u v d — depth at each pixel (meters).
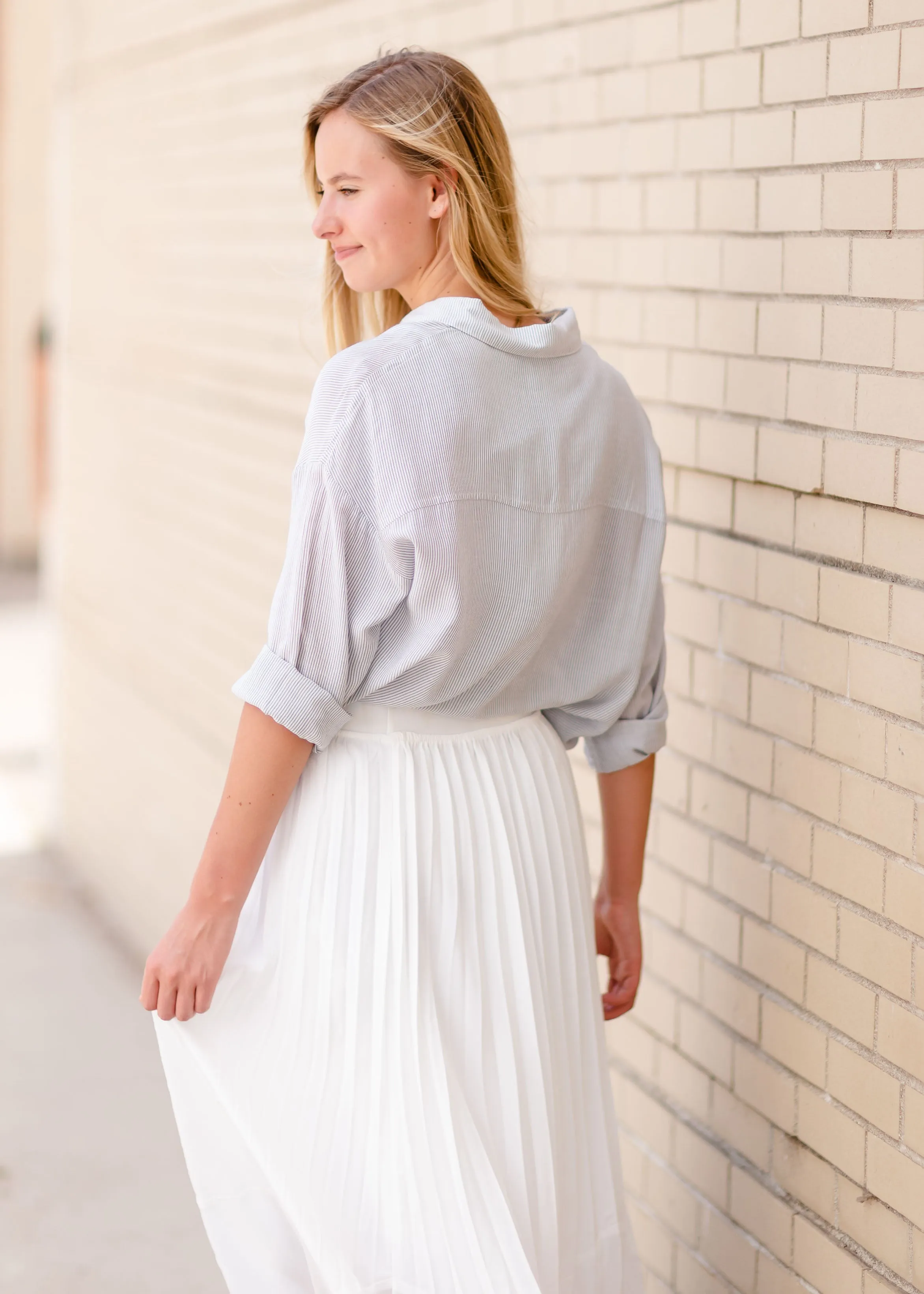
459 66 1.89
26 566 11.64
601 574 1.98
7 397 11.66
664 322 2.42
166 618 4.79
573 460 1.85
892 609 1.97
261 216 3.98
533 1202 1.88
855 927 2.08
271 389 3.95
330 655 1.78
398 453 1.71
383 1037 1.81
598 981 2.09
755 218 2.17
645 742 2.13
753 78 2.15
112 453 5.31
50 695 6.03
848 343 2.00
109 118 5.25
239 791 1.82
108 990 4.40
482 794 1.88
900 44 1.87
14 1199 3.26
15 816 6.07
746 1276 2.36
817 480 2.08
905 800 1.97
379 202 1.85
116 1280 2.97
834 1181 2.15
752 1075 2.33
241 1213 1.98
